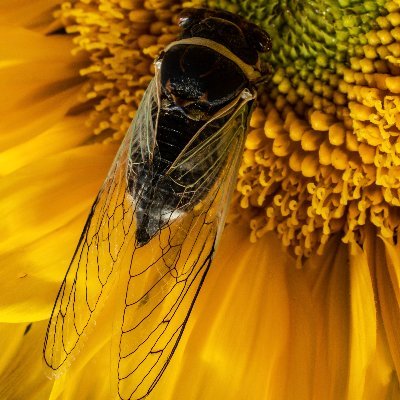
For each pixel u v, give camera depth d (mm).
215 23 136
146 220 135
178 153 135
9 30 145
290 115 147
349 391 136
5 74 145
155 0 147
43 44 147
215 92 134
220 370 139
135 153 136
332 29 144
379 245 144
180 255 136
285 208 146
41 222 142
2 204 141
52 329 135
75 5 148
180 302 133
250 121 145
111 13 148
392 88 141
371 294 139
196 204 135
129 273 134
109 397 138
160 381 137
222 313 141
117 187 137
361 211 143
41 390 141
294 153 146
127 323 134
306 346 140
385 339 140
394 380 137
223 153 136
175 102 134
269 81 148
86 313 135
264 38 139
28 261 141
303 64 146
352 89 144
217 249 145
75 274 134
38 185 143
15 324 142
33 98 148
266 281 144
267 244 147
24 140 147
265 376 139
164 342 137
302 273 145
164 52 137
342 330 141
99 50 149
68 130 149
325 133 145
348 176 144
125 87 149
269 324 141
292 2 145
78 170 145
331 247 146
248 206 148
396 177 142
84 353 138
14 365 141
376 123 141
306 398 137
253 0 146
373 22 143
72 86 150
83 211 145
